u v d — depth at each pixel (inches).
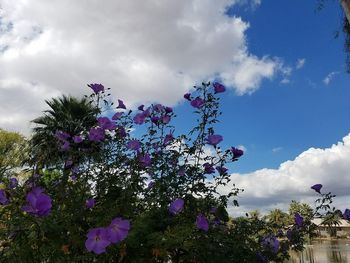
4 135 747.4
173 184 115.1
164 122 128.5
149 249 93.6
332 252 1678.2
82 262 90.7
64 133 108.8
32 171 96.0
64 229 89.8
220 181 119.6
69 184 97.6
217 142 124.4
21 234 85.1
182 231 93.4
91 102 122.5
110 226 85.9
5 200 87.3
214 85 131.1
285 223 123.6
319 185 123.0
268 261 116.8
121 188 107.3
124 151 117.8
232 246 110.0
